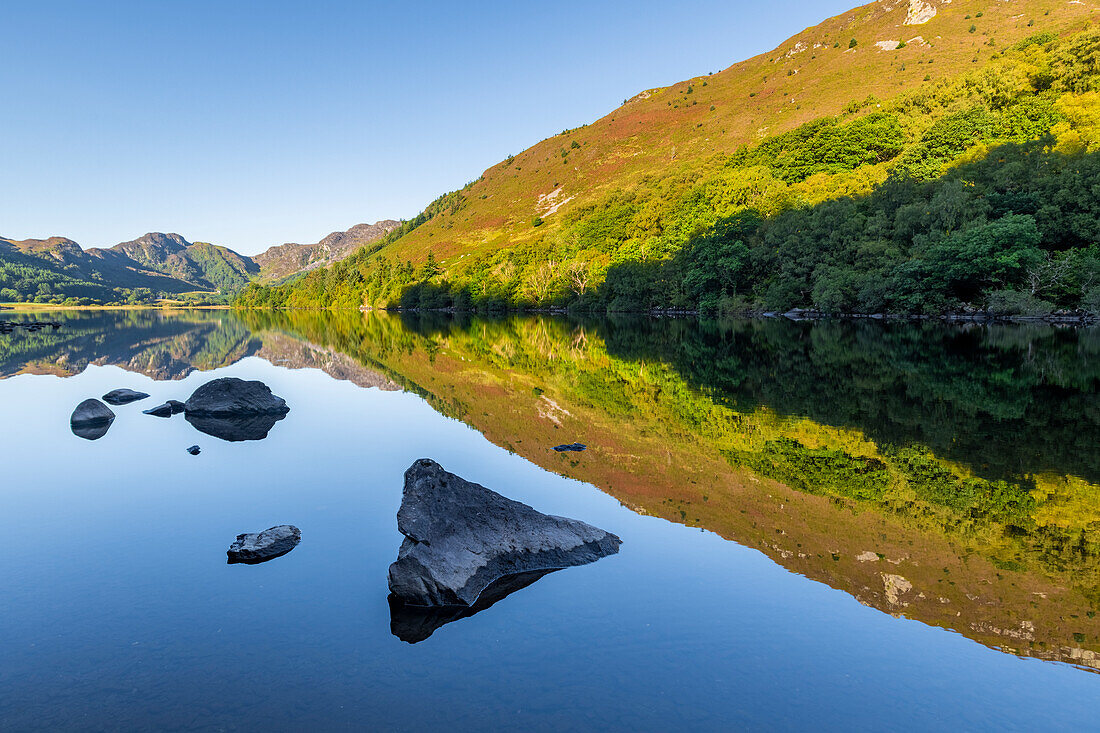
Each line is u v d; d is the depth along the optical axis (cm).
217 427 1744
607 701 525
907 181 6888
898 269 5916
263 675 558
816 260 7100
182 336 5912
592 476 1290
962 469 1302
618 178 18038
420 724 491
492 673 567
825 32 19962
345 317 11556
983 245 5281
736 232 8212
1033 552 884
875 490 1178
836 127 11331
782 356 3456
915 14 17112
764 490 1189
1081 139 6750
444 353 4250
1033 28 13462
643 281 9369
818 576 802
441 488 848
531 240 16175
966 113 9288
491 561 786
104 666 568
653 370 3075
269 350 4469
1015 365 2839
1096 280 5000
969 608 715
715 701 529
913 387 2328
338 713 504
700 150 16675
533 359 3784
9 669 562
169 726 484
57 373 2997
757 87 19362
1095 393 2131
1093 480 1213
